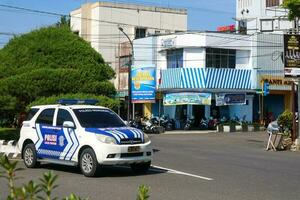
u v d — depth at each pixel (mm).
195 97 41844
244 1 56125
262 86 44281
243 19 53781
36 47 22672
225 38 43969
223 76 43406
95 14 56656
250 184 12164
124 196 10367
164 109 46125
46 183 3834
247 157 19469
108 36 56281
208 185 11922
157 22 58344
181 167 15609
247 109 44969
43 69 21547
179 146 24984
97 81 22500
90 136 13305
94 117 14148
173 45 44469
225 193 10820
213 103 44656
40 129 14977
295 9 24734
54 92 21609
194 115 44250
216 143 27922
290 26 48906
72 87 21734
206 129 43000
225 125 40969
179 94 42219
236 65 44719
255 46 44844
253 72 44656
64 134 14117
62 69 21750
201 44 43156
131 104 43531
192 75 42781
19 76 21312
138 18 57469
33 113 15602
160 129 38969
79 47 22922
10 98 21125
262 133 38250
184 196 10367
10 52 23188
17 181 12297
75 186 11664
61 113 14547
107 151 13031
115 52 56219
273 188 11625
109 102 21156
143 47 47844
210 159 18344
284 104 46250
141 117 44438
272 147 24172
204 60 43250
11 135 22547
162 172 14359
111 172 14336
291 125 24953
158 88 44812
